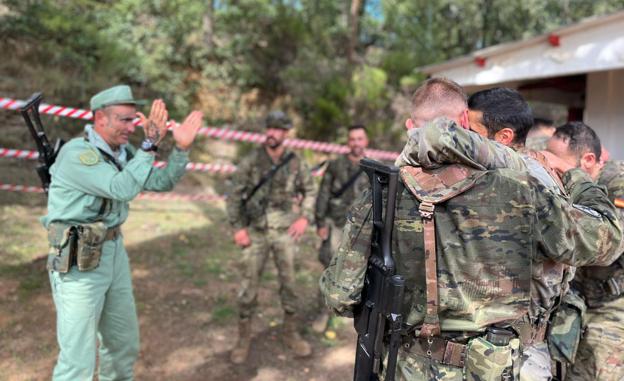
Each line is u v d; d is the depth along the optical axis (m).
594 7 15.80
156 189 2.50
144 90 10.34
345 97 10.34
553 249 1.41
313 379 3.22
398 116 10.62
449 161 1.44
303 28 11.72
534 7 15.24
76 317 2.27
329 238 3.88
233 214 3.35
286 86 11.46
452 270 1.41
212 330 3.77
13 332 3.44
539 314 1.58
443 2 14.40
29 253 4.86
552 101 6.31
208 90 11.41
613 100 4.74
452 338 1.46
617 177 2.14
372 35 15.20
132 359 2.71
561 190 1.64
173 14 11.23
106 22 10.55
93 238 2.25
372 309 1.49
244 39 11.89
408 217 1.46
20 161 7.41
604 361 2.15
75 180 2.28
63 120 8.23
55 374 2.28
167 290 4.41
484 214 1.39
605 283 2.17
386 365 1.53
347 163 3.85
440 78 1.62
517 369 1.46
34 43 8.82
